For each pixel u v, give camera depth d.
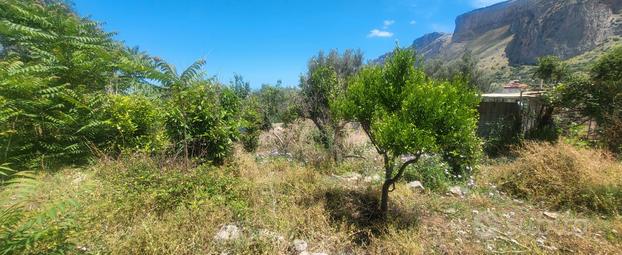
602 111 7.05
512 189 4.80
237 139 5.78
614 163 5.01
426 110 3.04
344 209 3.74
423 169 5.19
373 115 3.57
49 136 5.22
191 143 5.12
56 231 2.22
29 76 5.07
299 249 2.87
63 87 5.41
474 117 3.35
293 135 7.60
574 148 5.11
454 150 3.90
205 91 5.33
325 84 7.57
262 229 3.10
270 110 9.79
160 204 3.38
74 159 5.14
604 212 3.90
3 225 2.02
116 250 2.51
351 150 6.52
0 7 6.30
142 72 5.04
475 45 102.06
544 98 7.99
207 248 2.71
